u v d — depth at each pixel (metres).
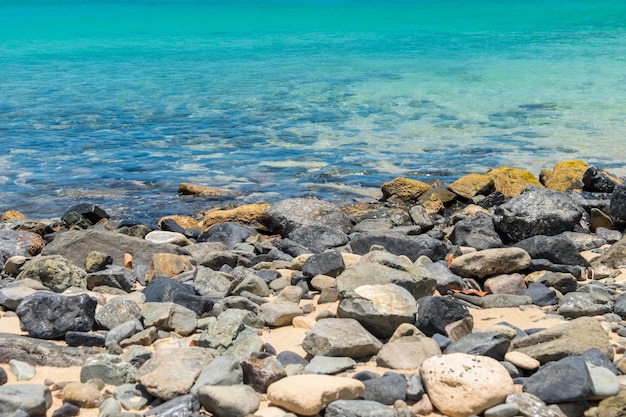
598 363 5.50
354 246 9.77
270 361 5.53
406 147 17.50
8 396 5.11
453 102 22.77
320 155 16.88
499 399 5.08
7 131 19.47
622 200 10.84
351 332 6.13
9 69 31.89
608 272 8.52
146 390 5.41
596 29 43.12
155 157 16.86
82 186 14.70
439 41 39.69
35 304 6.70
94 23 54.16
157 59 34.94
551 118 20.27
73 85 27.33
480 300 7.50
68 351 6.23
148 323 6.79
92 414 5.21
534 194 10.63
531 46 36.41
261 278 8.28
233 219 11.90
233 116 21.28
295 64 32.16
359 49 37.06
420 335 6.26
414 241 9.43
